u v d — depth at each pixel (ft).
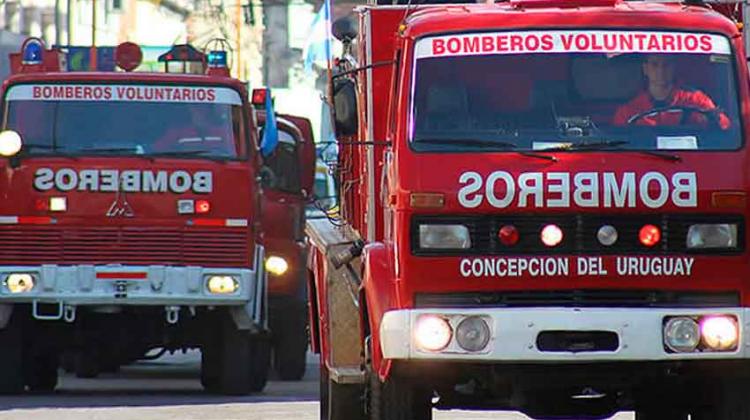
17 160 200.54
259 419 170.91
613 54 123.13
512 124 121.70
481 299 119.65
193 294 201.77
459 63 122.93
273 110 205.46
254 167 204.95
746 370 120.88
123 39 567.59
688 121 121.80
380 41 137.39
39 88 203.00
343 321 139.95
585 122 121.60
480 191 119.44
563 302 119.65
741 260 119.96
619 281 119.55
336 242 144.97
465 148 120.78
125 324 210.38
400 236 120.16
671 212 119.75
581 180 119.55
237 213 203.21
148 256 201.26
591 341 118.52
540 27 123.75
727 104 122.42
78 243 200.34
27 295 199.31
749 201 120.16
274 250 231.71
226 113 204.95
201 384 227.81
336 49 195.83
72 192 200.54
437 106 122.01
